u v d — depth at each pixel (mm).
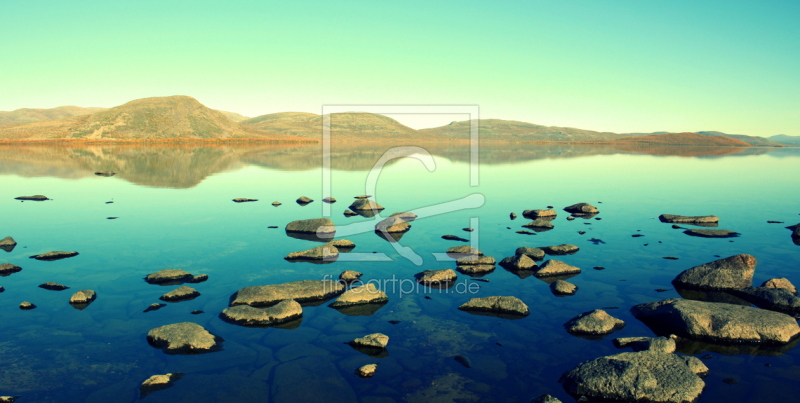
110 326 9250
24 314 9781
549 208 21922
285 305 9812
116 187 28906
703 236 16359
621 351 8367
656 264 13219
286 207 22172
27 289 11172
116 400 6934
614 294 11039
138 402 6887
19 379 7410
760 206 22281
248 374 7625
